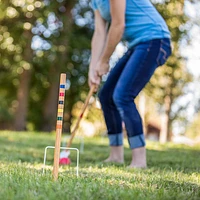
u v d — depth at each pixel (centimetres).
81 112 359
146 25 333
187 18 1123
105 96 360
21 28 1159
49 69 1325
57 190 177
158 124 2731
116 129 364
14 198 158
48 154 421
